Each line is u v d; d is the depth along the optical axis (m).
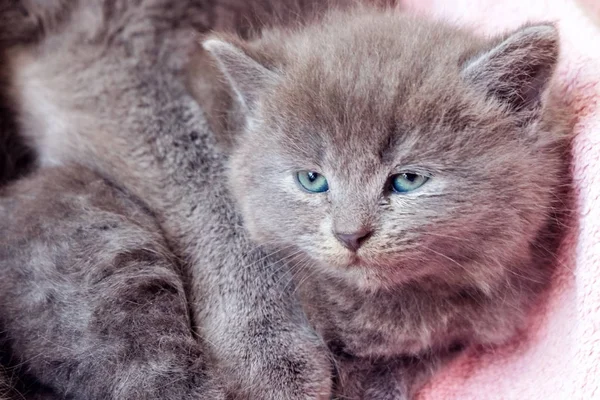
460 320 0.34
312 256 0.33
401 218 0.31
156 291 0.34
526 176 0.32
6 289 0.34
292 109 0.33
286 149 0.33
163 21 0.38
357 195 0.32
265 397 0.35
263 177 0.34
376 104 0.32
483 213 0.32
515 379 0.34
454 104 0.32
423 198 0.31
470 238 0.32
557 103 0.33
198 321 0.36
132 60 0.38
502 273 0.33
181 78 0.38
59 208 0.35
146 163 0.37
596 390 0.31
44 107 0.39
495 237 0.32
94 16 0.38
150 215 0.37
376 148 0.32
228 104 0.37
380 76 0.32
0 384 0.34
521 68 0.32
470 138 0.32
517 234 0.32
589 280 0.32
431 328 0.34
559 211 0.33
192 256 0.36
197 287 0.36
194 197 0.37
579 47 0.33
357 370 0.35
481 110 0.32
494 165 0.32
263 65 0.34
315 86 0.33
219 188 0.37
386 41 0.33
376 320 0.34
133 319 0.34
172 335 0.34
